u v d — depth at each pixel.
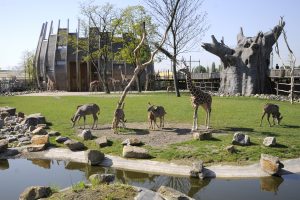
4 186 10.16
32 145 13.77
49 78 59.09
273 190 9.52
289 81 37.69
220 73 43.75
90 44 52.25
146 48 45.12
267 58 38.03
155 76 57.22
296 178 10.31
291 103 27.83
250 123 17.36
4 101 33.25
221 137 13.84
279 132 14.88
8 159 13.01
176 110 22.88
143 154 11.95
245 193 9.32
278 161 10.45
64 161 12.58
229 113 21.16
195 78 50.03
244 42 38.22
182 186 9.98
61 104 29.08
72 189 7.64
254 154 11.73
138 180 10.59
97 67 53.25
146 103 28.02
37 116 17.66
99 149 13.09
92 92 50.38
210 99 15.77
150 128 16.20
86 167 11.86
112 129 16.05
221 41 40.69
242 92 37.59
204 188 9.76
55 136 15.15
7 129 16.48
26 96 41.16
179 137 14.23
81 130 16.06
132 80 16.12
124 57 49.50
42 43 61.66
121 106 16.09
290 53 29.03
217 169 10.85
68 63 58.44
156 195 7.43
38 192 7.74
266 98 32.84
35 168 11.91
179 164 11.30
